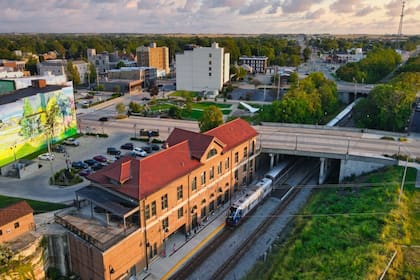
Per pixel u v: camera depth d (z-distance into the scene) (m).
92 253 33.81
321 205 50.75
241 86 159.25
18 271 32.72
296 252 39.53
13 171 58.12
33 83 78.56
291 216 49.53
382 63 160.38
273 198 55.12
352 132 75.19
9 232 35.12
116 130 87.12
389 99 77.75
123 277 35.47
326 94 102.25
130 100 126.62
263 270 37.75
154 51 197.00
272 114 85.38
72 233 36.41
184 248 41.75
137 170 38.66
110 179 38.50
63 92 77.31
